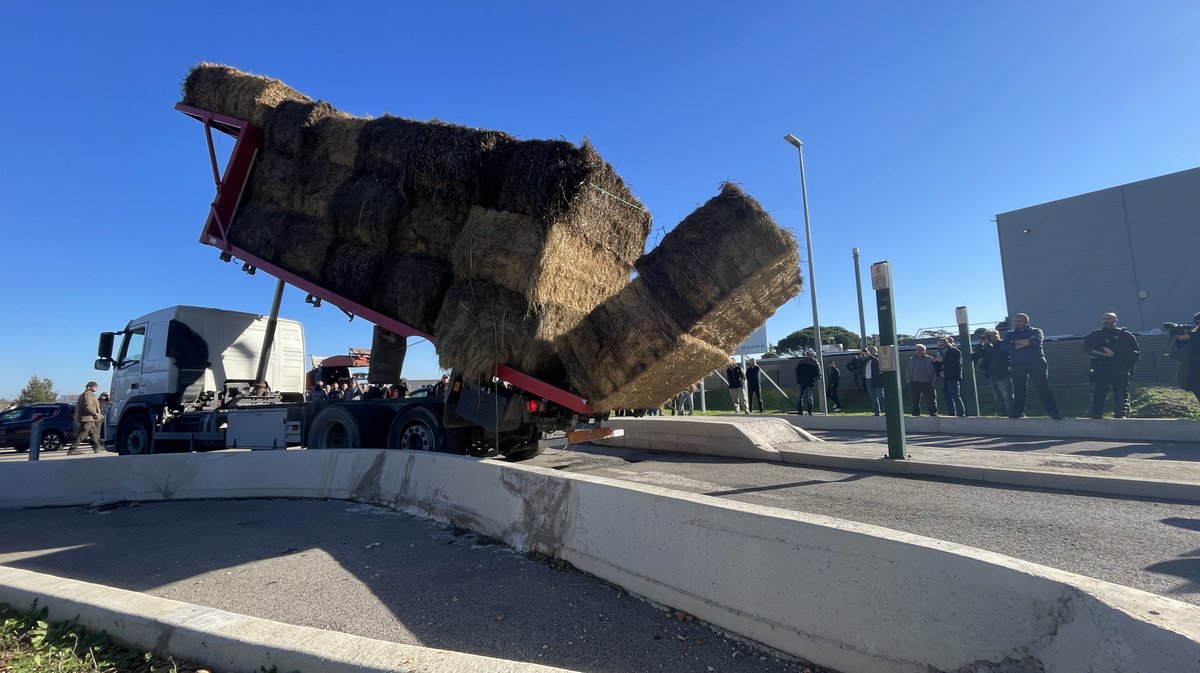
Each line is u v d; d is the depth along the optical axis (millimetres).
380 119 7867
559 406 7312
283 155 8695
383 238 7512
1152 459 7297
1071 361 16625
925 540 2580
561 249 6367
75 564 4957
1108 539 4438
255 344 11859
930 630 2400
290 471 7379
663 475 7680
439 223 7234
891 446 7672
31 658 2947
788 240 5969
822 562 2805
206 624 3039
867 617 2592
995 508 5457
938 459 7465
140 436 11070
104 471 7793
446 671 2475
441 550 4832
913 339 28469
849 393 21922
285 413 9266
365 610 3680
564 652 3039
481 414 7008
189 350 10789
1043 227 37375
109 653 3111
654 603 3525
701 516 3416
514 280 6574
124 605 3342
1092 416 10430
